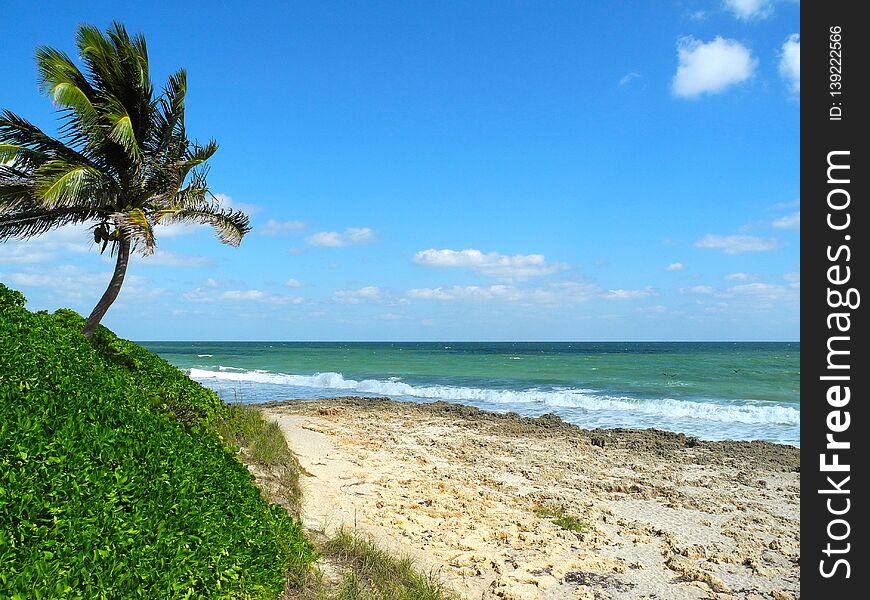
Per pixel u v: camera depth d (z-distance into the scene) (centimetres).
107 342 1195
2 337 584
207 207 1733
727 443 1817
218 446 708
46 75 1395
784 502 1227
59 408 490
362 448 1574
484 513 1059
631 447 1761
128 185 1571
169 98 1658
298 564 603
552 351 10956
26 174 1472
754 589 799
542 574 809
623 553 909
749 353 9494
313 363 6438
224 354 9200
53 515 352
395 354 9231
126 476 426
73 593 311
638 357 7906
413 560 801
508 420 2197
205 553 420
